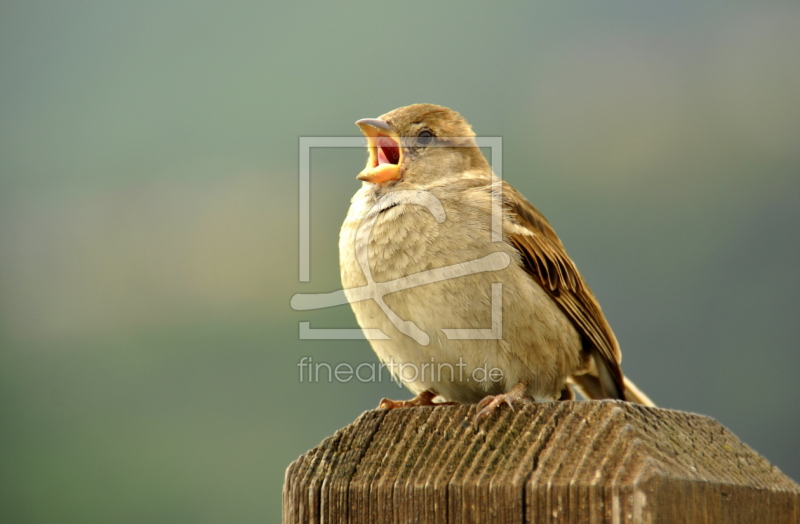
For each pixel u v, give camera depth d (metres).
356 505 5.62
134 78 20.81
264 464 15.27
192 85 20.33
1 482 15.62
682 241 19.11
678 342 17.73
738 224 19.34
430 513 5.34
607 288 18.61
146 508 15.27
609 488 4.85
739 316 18.00
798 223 18.92
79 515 15.37
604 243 19.11
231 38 21.06
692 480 4.98
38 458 15.97
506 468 5.24
